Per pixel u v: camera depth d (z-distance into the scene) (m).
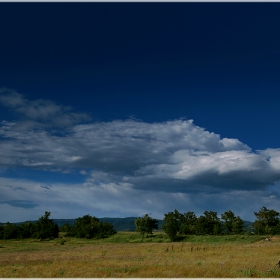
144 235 108.06
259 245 54.19
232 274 20.58
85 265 28.95
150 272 22.05
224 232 99.44
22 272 24.47
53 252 53.09
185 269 22.66
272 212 94.12
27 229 114.12
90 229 115.88
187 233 103.69
